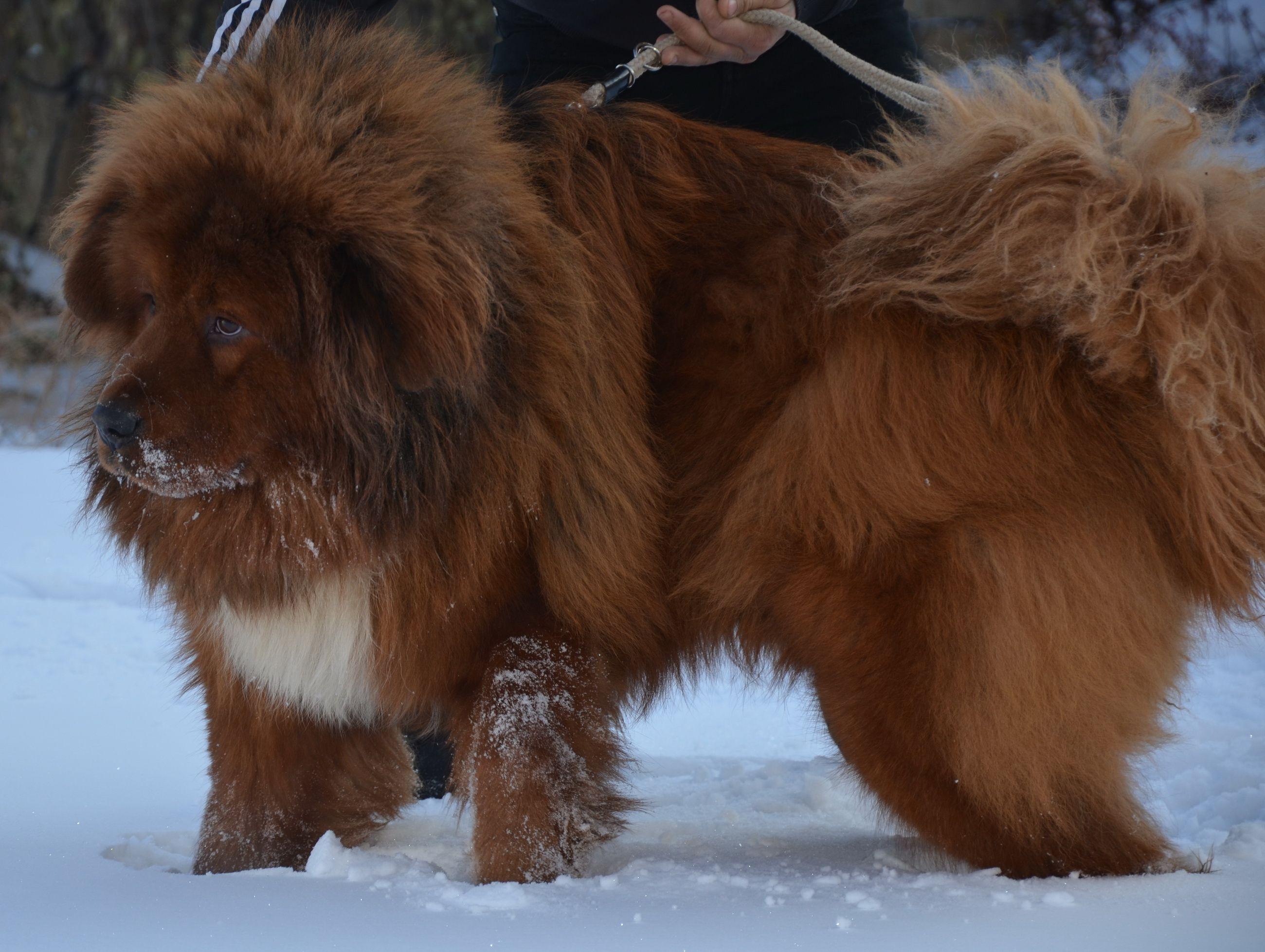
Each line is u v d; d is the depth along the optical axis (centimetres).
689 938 245
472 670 320
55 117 1515
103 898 272
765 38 384
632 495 320
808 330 318
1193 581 310
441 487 301
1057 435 299
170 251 290
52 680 536
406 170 293
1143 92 332
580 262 321
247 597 312
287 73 307
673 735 518
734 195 338
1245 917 250
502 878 300
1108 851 301
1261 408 300
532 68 452
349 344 289
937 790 307
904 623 304
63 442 349
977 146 311
